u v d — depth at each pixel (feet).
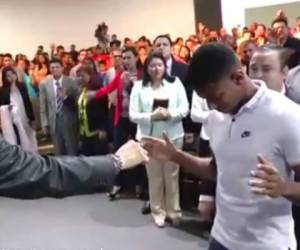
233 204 5.28
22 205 16.08
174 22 47.65
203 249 11.59
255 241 5.17
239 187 5.17
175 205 13.38
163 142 5.92
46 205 15.96
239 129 5.07
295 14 37.09
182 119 13.12
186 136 13.38
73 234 13.08
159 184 13.32
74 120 19.17
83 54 31.27
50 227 13.78
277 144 4.89
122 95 15.25
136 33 47.19
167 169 13.14
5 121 19.72
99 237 12.73
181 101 12.87
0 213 15.33
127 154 4.88
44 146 22.35
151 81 13.04
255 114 4.98
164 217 13.43
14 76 20.58
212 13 42.73
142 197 15.99
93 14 45.93
